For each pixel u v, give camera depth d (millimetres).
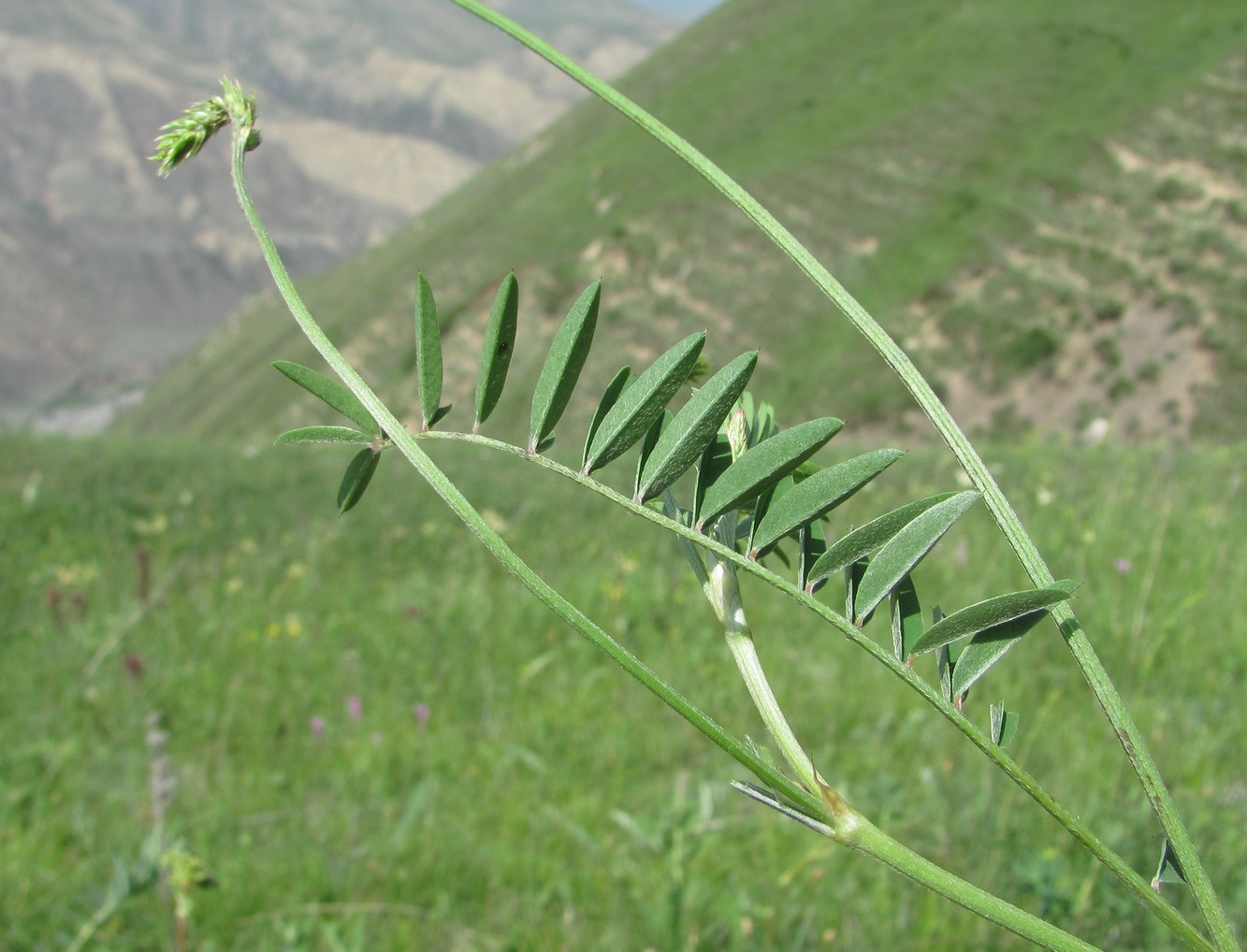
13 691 4418
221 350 94250
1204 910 495
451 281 66750
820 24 77750
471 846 3215
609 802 3529
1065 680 3971
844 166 60656
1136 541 5355
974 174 57500
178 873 2156
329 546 7180
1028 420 46188
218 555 7234
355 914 2791
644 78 85688
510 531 7301
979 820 2773
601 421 582
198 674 4715
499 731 4148
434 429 592
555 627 5273
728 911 2641
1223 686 3822
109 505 8414
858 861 2809
